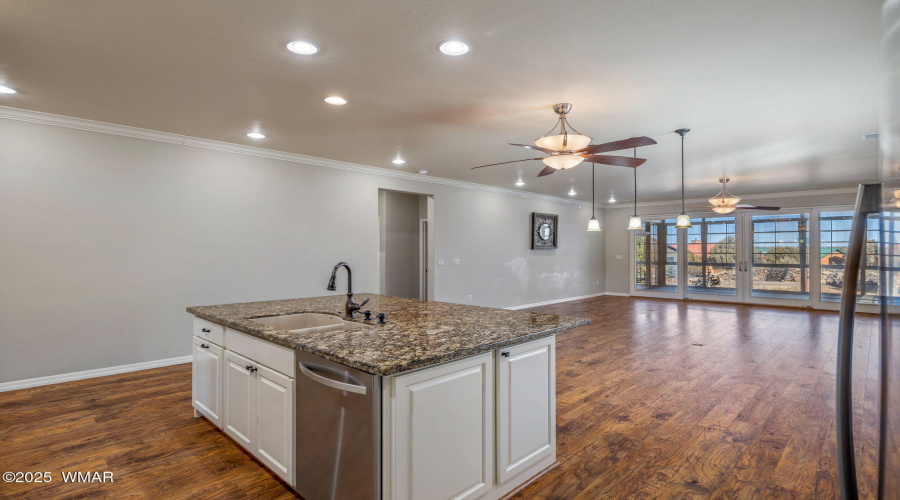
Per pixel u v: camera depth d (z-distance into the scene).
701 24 2.16
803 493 2.19
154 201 4.20
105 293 3.96
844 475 1.11
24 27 2.20
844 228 7.88
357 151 4.96
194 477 2.29
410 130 4.06
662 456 2.56
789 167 5.76
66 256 3.78
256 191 4.86
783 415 3.17
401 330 2.25
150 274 4.19
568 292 9.66
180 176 4.35
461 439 1.93
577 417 3.13
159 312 4.24
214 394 2.76
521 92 3.09
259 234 4.88
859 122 3.74
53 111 3.56
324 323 2.90
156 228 4.21
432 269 6.89
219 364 2.71
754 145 4.56
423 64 2.64
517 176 6.63
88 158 3.86
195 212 4.44
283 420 2.14
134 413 3.12
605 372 4.22
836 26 2.16
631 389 3.73
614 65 2.64
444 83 2.94
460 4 2.01
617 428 2.95
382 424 1.67
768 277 8.74
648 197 9.16
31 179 3.62
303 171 5.25
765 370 4.29
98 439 2.71
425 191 6.69
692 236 9.67
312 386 1.96
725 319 7.19
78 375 3.84
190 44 2.39
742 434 2.85
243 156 4.76
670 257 9.96
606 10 2.04
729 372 4.23
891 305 0.81
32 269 3.64
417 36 2.31
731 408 3.30
